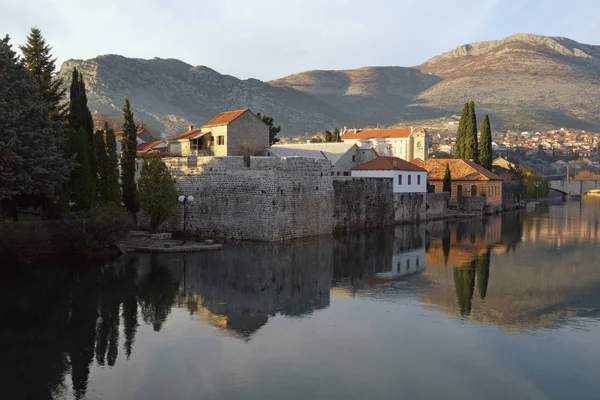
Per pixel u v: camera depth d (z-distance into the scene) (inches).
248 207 1742.1
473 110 4028.1
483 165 4069.9
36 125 1366.9
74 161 1464.1
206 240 1699.1
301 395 591.2
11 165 1256.8
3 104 1266.0
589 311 946.7
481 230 2372.0
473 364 686.5
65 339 773.9
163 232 1841.8
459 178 3560.5
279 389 606.2
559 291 1106.7
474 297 1047.0
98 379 634.2
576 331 825.5
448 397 591.2
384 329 827.4
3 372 655.8
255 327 831.1
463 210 3457.2
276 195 1715.1
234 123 2837.1
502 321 877.8
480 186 3508.9
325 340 772.0
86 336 786.2
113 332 804.0
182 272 1237.1
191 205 1835.6
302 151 2994.6
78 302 969.5
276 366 673.6
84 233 1379.2
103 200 1637.6
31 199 1503.4
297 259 1449.3
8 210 1563.7
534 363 692.7
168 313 904.9
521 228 2485.2
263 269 1299.2
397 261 1467.8
